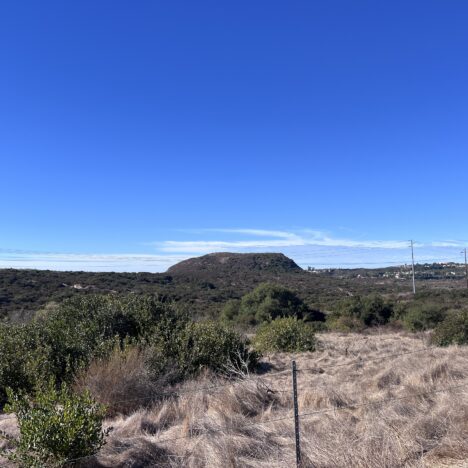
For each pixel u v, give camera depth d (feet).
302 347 64.34
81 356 36.42
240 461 18.86
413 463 18.48
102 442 19.43
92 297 46.68
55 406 19.89
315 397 28.76
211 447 19.57
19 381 33.60
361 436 20.56
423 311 119.55
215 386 30.58
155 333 42.19
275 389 32.65
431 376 34.14
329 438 20.52
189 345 42.63
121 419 26.73
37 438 18.06
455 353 45.73
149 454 20.13
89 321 42.70
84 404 19.85
